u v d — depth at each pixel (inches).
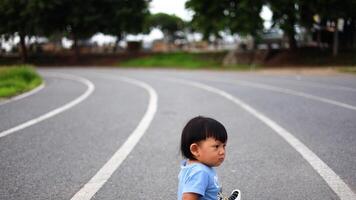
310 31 1366.9
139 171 207.8
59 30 1908.2
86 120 358.0
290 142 263.1
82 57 1939.0
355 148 244.7
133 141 274.5
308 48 1347.2
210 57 1537.9
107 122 347.3
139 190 180.7
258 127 314.3
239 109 408.5
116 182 191.6
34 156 238.2
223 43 2188.7
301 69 1050.1
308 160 221.6
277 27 1223.5
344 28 1435.8
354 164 213.0
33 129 318.7
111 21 1833.2
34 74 820.0
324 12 1147.9
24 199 171.5
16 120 360.5
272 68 1150.3
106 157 234.7
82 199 170.9
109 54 1946.4
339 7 1149.1
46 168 214.4
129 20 1843.0
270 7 1177.4
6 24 1823.3
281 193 174.1
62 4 1716.3
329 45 1472.7
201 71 1151.0
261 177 195.2
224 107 425.4
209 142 106.5
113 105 454.0
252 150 245.0
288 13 1200.2
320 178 192.4
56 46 2581.2
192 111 402.9
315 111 382.0
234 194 116.4
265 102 454.3
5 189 183.5
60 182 192.2
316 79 746.8
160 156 235.3
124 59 1791.3
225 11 1295.5
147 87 674.2
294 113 374.3
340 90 550.3
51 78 925.8
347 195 171.0
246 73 999.6
